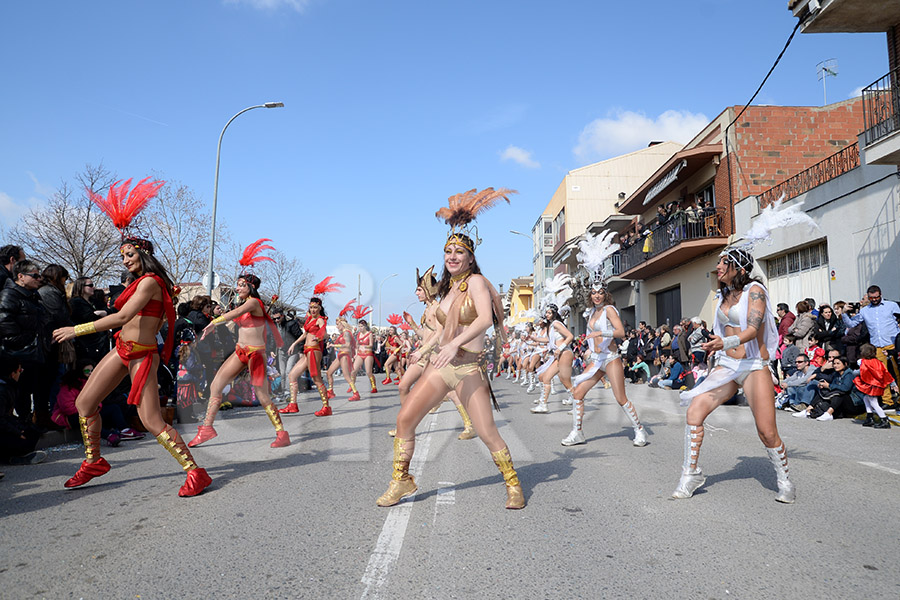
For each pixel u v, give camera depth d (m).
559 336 9.15
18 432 5.83
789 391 10.91
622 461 5.93
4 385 5.79
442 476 5.27
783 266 16.86
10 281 5.95
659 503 4.37
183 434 7.97
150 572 3.02
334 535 3.61
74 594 2.77
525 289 57.81
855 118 19.36
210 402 6.89
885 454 6.38
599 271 6.98
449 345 3.95
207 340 9.68
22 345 5.82
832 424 8.91
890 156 11.37
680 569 3.10
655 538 3.58
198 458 6.12
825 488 4.82
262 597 2.73
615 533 3.67
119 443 7.05
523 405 12.05
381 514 4.06
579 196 37.78
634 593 2.81
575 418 7.01
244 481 5.04
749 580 2.96
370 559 3.21
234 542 3.47
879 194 12.64
